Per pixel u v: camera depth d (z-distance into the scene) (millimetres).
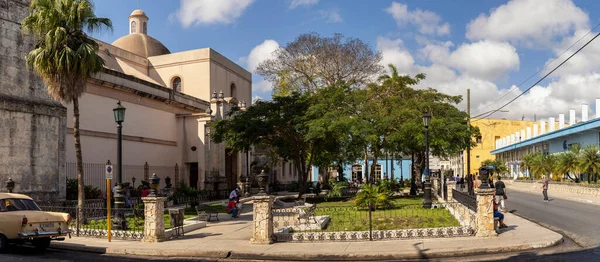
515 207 24047
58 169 21797
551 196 33188
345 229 15078
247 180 37062
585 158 34594
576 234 14406
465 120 33906
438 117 30547
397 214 18703
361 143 28219
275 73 42031
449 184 24156
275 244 13414
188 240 14492
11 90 20281
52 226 12891
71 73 17703
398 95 32188
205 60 44844
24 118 20484
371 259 11641
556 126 49938
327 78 41094
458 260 11078
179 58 45562
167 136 37500
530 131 55094
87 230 15445
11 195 13492
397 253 11648
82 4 17859
